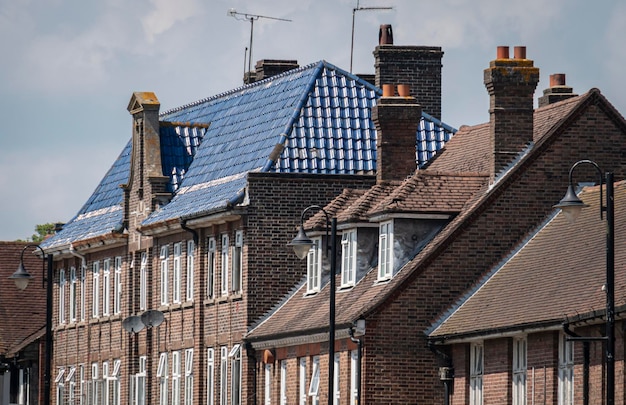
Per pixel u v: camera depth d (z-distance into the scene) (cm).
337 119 13475
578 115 11156
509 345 10175
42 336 17488
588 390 9350
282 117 13662
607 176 8381
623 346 9119
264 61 15938
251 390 12900
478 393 10556
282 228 13000
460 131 13038
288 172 13038
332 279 10156
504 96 11394
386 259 11450
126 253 15338
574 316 9288
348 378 11338
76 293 16738
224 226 13438
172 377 14375
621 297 9094
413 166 12500
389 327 10956
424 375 10950
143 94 14788
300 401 12162
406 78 14262
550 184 11144
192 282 14050
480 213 11069
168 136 14788
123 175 16225
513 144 11394
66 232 16738
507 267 10925
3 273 18088
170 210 14200
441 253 11019
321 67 13838
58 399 17062
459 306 10956
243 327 12962
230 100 15125
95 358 16100
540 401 9794
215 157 14312
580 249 10262
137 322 14388
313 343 11938
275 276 12975
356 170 13212
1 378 17862
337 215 12306
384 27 14362
